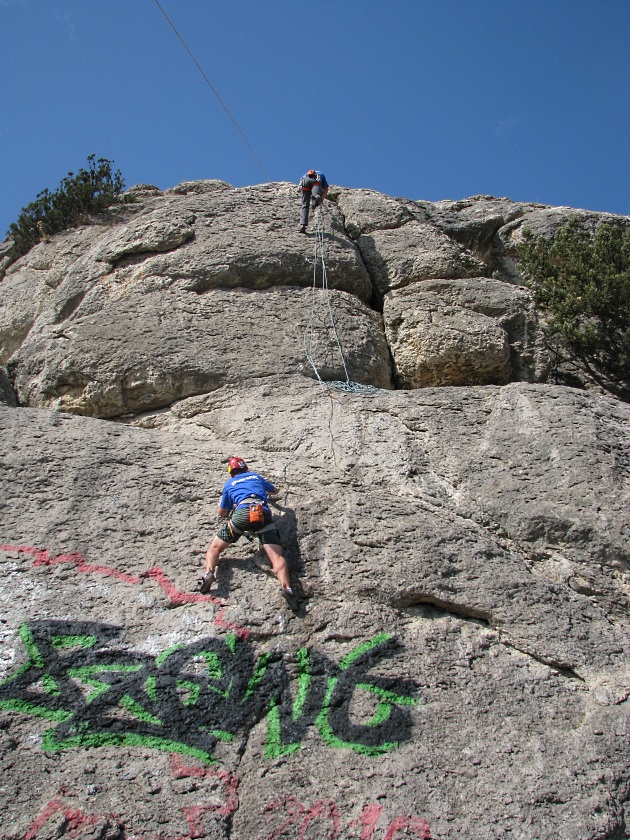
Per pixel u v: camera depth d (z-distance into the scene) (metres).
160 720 5.70
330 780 5.52
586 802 5.49
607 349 11.01
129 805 5.25
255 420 8.59
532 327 10.73
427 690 6.08
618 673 6.29
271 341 9.62
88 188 12.75
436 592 6.63
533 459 7.70
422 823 5.32
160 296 10.05
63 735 5.56
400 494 7.62
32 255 12.64
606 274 10.94
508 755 5.73
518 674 6.26
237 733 5.71
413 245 11.42
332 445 8.11
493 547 7.10
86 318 9.94
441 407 8.38
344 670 6.11
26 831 5.05
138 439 7.88
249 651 6.14
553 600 6.73
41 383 9.62
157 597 6.43
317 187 11.31
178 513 7.11
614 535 7.11
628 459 7.71
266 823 5.29
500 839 5.28
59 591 6.39
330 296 10.36
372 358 9.97
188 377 9.22
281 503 7.25
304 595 6.52
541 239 11.81
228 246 10.51
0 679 5.80
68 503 7.06
